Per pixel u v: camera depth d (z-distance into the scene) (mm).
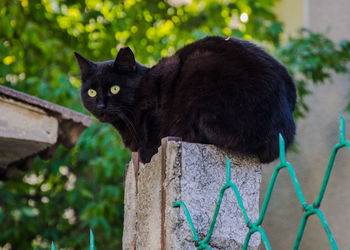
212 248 2459
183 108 3172
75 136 4375
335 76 7422
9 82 7820
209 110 2973
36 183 8219
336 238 6910
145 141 3598
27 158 4750
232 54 3146
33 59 8422
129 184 2902
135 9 8609
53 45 7949
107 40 8578
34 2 8250
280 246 7758
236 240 2514
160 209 2533
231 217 2529
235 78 2992
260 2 8555
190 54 3459
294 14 8570
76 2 8562
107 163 6812
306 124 7703
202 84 3088
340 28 7520
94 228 7582
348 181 6895
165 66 3549
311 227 7328
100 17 8523
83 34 8555
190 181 2484
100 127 7125
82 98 4098
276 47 7367
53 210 7883
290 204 7730
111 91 3838
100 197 7086
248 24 8250
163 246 2480
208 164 2547
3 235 7363
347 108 6613
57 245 7492
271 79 2980
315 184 7402
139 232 2734
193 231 2199
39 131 4098
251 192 2646
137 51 8352
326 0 7762
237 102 2918
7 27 7719
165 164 2537
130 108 3779
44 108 4117
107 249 7730
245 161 2701
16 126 3988
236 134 2852
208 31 7684
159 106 3492
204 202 2488
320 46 6910
